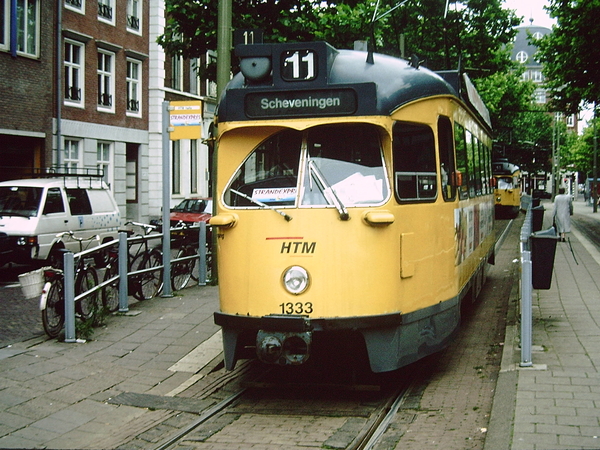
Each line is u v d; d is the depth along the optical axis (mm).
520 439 5336
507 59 31641
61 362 8180
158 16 33094
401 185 6910
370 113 6648
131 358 8469
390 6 21656
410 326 7016
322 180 6699
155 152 33438
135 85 32594
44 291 9094
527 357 7477
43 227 15844
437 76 8078
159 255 12688
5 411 6512
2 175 24609
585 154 69375
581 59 23047
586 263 16656
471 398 6934
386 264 6676
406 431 6023
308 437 5918
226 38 12859
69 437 5957
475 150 10922
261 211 6746
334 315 6547
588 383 6762
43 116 25938
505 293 13383
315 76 6734
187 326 10039
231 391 7371
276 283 6633
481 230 11773
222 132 6977
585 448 5133
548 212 50688
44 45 25844
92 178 19438
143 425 6301
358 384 7281
